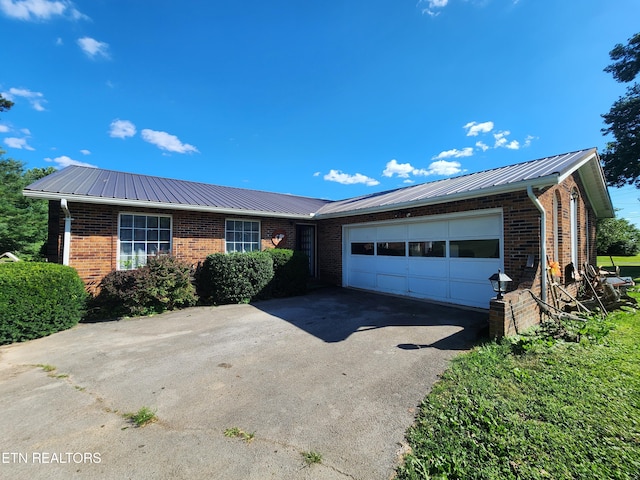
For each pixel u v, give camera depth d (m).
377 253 9.80
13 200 20.00
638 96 16.69
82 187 7.87
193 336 5.47
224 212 9.31
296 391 3.32
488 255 6.86
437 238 8.01
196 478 2.04
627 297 7.31
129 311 7.16
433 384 3.39
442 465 2.09
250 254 8.91
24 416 2.84
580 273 8.02
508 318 4.68
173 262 7.89
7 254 8.29
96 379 3.68
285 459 2.23
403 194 9.91
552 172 5.56
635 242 25.64
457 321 6.04
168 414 2.87
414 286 8.61
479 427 2.54
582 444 2.29
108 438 2.50
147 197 8.18
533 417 2.65
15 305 5.18
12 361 4.32
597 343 4.54
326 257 11.75
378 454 2.27
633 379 3.34
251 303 8.47
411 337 5.14
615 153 17.02
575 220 8.51
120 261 7.90
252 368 3.97
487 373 3.54
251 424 2.69
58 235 7.33
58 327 5.84
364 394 3.22
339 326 5.95
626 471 2.02
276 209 10.96
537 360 3.89
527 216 6.09
